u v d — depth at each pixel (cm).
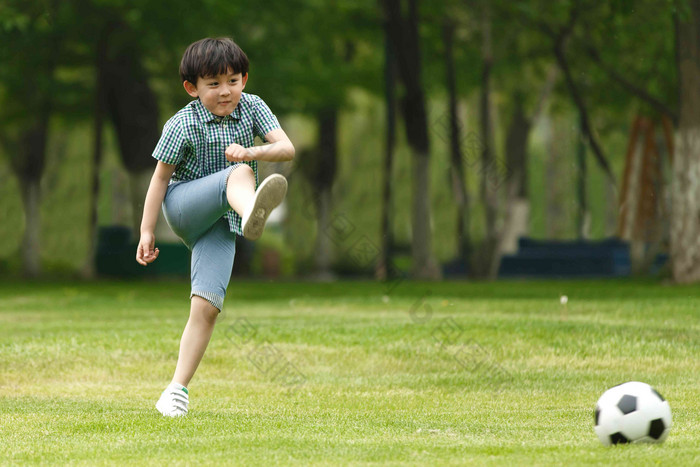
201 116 1179
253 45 5709
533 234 9188
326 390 1616
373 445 1008
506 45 5888
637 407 996
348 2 5722
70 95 6100
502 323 2216
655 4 4756
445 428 1149
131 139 6131
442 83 6512
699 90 4325
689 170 4356
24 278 6588
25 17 4684
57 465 912
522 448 985
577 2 5031
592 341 2003
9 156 6931
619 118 6644
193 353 1227
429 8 5772
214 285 1209
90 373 1802
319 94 6275
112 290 4541
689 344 1969
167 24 5216
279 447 995
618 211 6097
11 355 1892
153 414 1245
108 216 8675
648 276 6003
